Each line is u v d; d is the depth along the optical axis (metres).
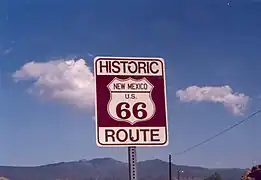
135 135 3.79
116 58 3.87
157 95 3.86
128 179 3.76
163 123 3.84
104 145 3.74
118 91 3.83
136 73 3.88
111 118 3.78
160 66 3.92
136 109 3.83
